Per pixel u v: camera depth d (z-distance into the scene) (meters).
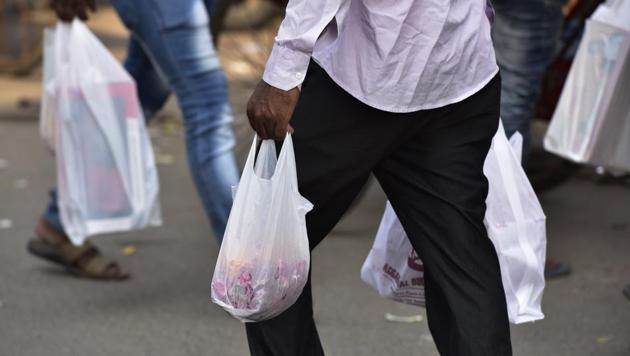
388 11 5.39
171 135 18.06
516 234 6.38
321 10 5.23
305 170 5.66
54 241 10.41
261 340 5.95
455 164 5.69
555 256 11.04
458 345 5.62
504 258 6.36
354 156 5.63
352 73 5.48
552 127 8.16
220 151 9.09
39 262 11.03
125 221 9.34
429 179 5.71
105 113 9.20
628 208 12.97
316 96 5.61
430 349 8.53
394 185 5.84
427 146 5.70
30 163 15.78
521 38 9.46
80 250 10.40
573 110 8.02
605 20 7.79
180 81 9.06
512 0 9.35
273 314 5.75
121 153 9.25
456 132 5.72
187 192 14.05
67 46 9.27
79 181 9.27
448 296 5.69
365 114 5.56
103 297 9.88
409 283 6.68
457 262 5.68
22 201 13.57
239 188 5.64
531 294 6.45
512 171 6.40
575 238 11.70
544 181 12.55
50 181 14.70
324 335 8.84
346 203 5.86
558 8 9.48
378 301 9.70
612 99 7.77
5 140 17.45
